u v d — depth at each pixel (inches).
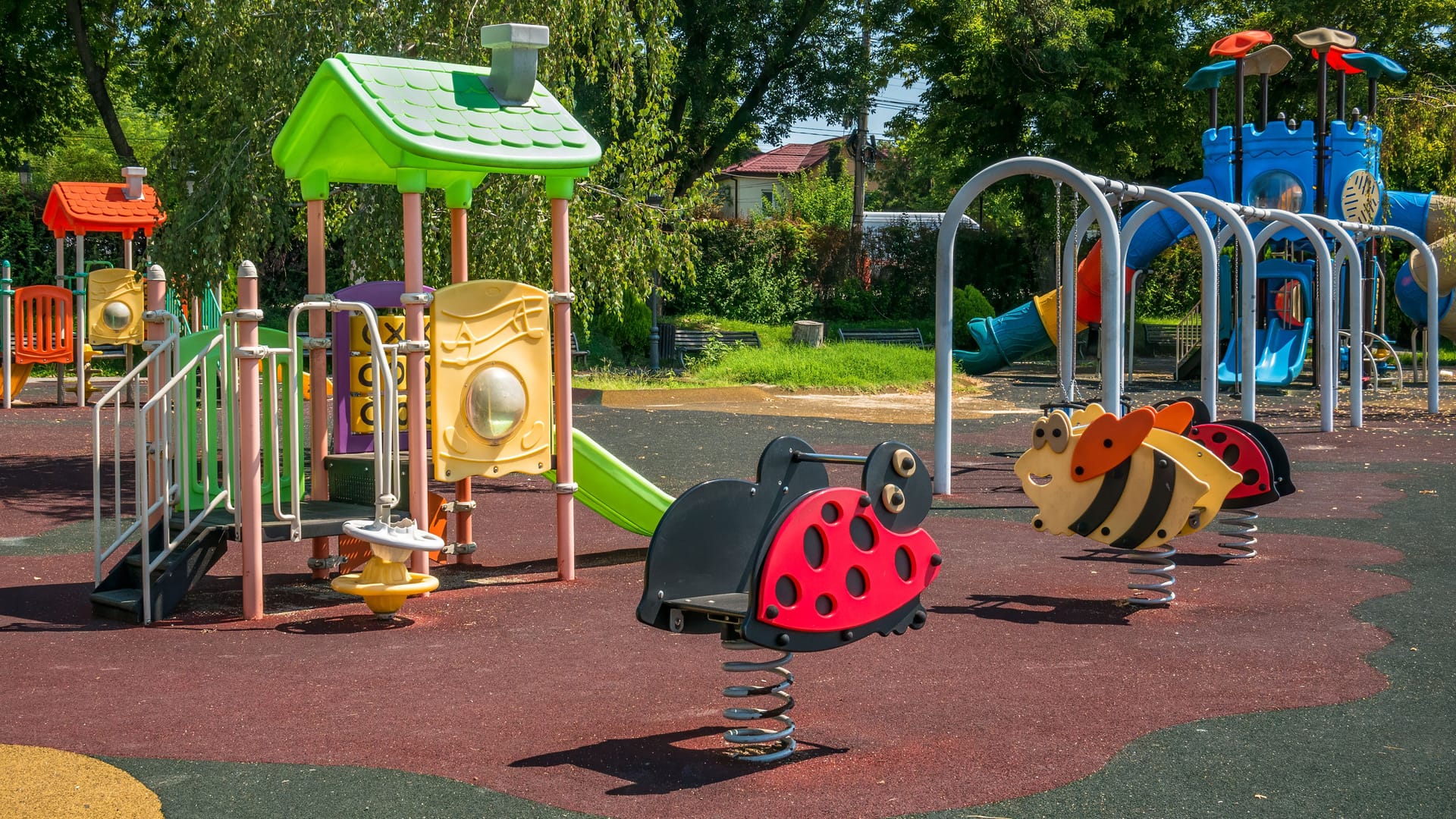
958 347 1363.2
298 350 275.6
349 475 312.2
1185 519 270.5
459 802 158.6
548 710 198.7
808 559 173.6
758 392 849.5
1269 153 916.0
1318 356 923.4
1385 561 327.9
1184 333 1071.6
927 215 2455.7
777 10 1181.7
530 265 477.1
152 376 307.1
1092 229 1427.2
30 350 756.0
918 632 252.4
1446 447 581.0
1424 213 993.5
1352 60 933.8
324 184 324.8
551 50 469.1
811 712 197.8
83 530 378.9
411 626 260.7
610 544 364.5
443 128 288.0
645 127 512.4
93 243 1086.4
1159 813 155.6
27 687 211.5
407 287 291.3
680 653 236.5
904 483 187.3
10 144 1204.5
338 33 457.7
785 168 3009.4
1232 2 1318.9
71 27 1104.8
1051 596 286.7
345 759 174.9
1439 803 158.9
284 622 265.4
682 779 167.2
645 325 1127.0
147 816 154.0
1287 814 155.2
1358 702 202.5
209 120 476.4
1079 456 281.6
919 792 162.4
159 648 240.5
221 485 329.7
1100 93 1347.2
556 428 319.3
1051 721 192.4
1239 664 226.7
